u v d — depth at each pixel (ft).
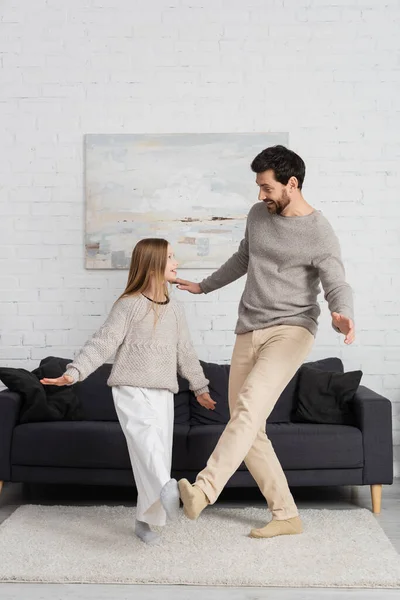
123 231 14.85
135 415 10.23
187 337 11.03
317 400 13.10
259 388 10.15
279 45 14.84
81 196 14.94
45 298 14.94
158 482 9.62
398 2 14.82
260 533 10.68
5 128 14.93
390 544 10.36
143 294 10.72
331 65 14.85
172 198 14.82
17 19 14.92
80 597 8.69
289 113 14.85
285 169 10.27
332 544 10.37
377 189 14.83
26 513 11.83
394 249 14.85
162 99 14.89
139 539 10.56
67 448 12.29
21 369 13.37
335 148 14.83
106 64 14.90
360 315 14.89
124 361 10.50
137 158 14.84
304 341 10.58
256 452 10.98
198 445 12.30
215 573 9.27
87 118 14.90
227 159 14.80
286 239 10.50
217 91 14.85
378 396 12.63
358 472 12.28
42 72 14.92
